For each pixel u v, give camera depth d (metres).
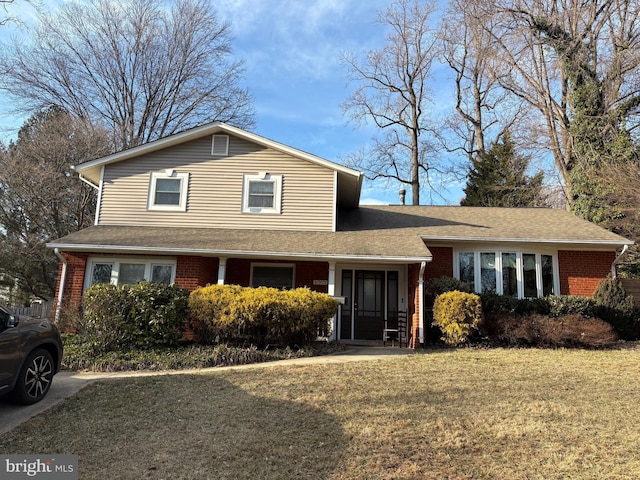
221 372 7.62
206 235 12.30
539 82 24.00
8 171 20.12
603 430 4.91
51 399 6.07
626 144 18.67
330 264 11.46
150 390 6.52
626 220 17.22
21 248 20.53
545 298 11.89
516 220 14.70
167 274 12.16
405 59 31.70
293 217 13.16
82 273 12.02
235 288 9.90
